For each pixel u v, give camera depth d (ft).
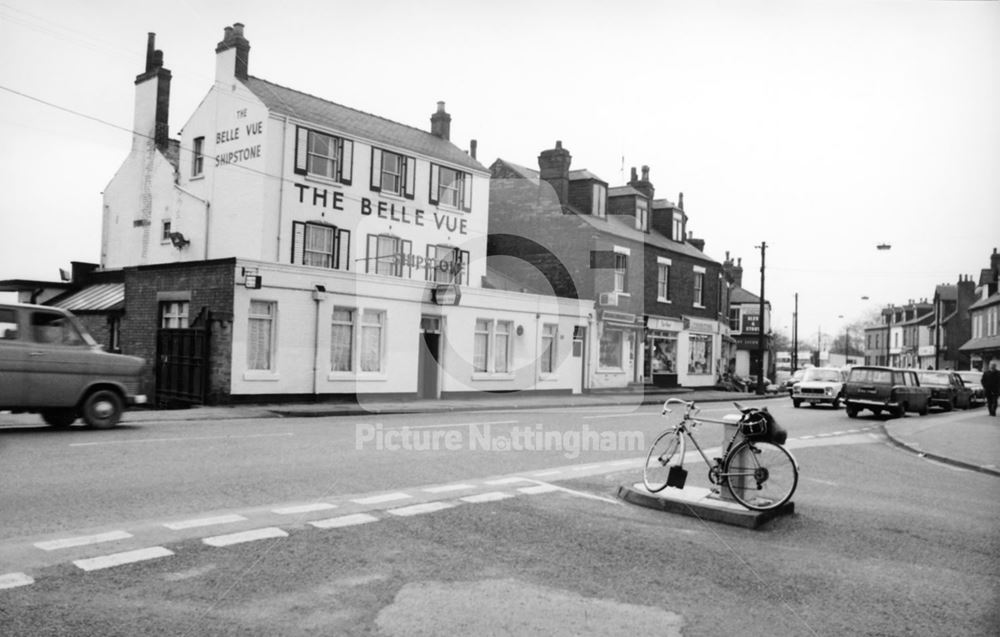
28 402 41.60
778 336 348.38
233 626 14.70
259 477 29.91
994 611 16.84
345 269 82.94
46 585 16.66
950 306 233.55
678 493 27.63
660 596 17.35
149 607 15.56
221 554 19.35
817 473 38.34
